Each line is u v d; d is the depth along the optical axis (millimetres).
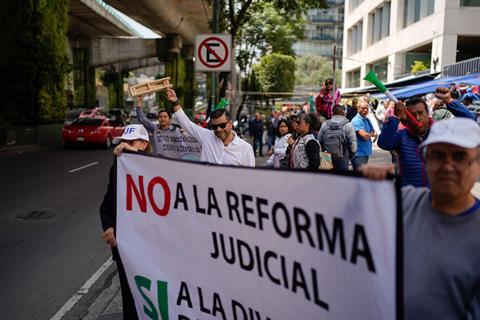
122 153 3242
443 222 2100
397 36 28938
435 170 2088
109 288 5094
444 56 22203
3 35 22766
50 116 24875
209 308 2824
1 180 12422
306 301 2344
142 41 47969
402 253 1986
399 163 4199
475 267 2002
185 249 2916
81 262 5918
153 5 32000
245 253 2604
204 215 2799
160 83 4715
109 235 3422
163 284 3043
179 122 4832
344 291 2191
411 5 27422
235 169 2600
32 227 7648
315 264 2293
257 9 17906
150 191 3072
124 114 42219
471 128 2043
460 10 21938
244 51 35000
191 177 2830
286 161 7676
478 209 2088
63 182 12219
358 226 2115
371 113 20125
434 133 2094
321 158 5883
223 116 4555
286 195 2371
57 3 24766
